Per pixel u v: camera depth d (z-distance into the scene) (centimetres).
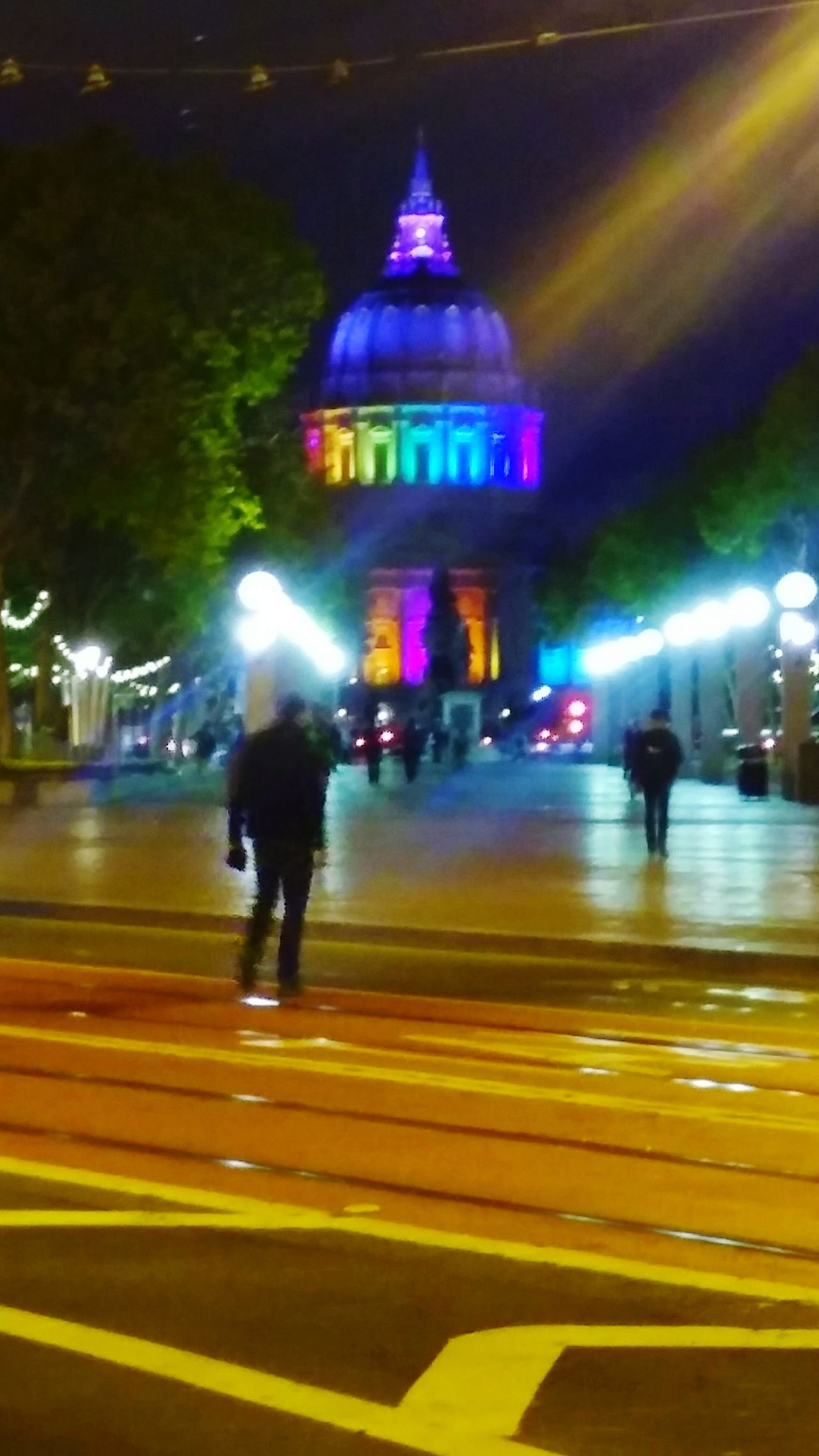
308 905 2241
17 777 4934
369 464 17400
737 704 5794
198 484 4572
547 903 2291
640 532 8525
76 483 4516
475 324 17688
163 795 5662
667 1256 827
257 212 4606
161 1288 774
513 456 17462
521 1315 742
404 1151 1026
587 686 12912
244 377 4688
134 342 4350
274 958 1925
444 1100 1165
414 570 17162
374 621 17025
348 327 17862
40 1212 894
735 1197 930
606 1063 1299
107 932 2172
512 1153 1023
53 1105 1145
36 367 4325
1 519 4597
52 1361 684
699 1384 664
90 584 6131
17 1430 618
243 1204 912
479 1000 1614
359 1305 753
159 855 3145
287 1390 655
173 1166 991
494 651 17088
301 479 5894
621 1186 950
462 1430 619
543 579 15100
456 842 3419
